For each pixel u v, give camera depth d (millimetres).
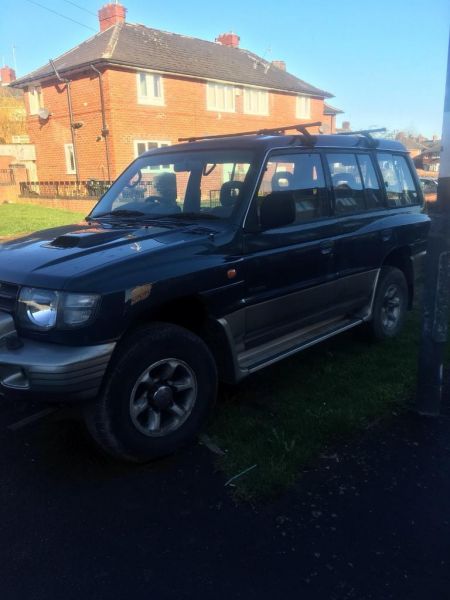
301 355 4977
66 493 2998
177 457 3334
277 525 2709
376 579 2359
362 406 3914
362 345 5246
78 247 3320
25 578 2385
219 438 3531
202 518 2773
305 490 2986
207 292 3352
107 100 21734
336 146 4676
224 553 2521
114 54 21609
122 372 3008
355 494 2949
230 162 3943
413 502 2885
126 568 2439
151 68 22328
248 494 2945
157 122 23328
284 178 4031
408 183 5770
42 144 25531
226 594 2283
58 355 2814
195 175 4090
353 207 4793
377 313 5125
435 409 3799
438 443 3467
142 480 3109
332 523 2719
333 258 4398
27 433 3648
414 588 2311
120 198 4504
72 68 22016
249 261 3621
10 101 36656
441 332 3668
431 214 3600
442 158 3500
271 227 3717
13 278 3041
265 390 4223
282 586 2324
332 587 2316
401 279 5410
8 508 2873
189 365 3332
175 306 3412
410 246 5430
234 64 27172
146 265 3080
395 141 5777
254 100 27453
